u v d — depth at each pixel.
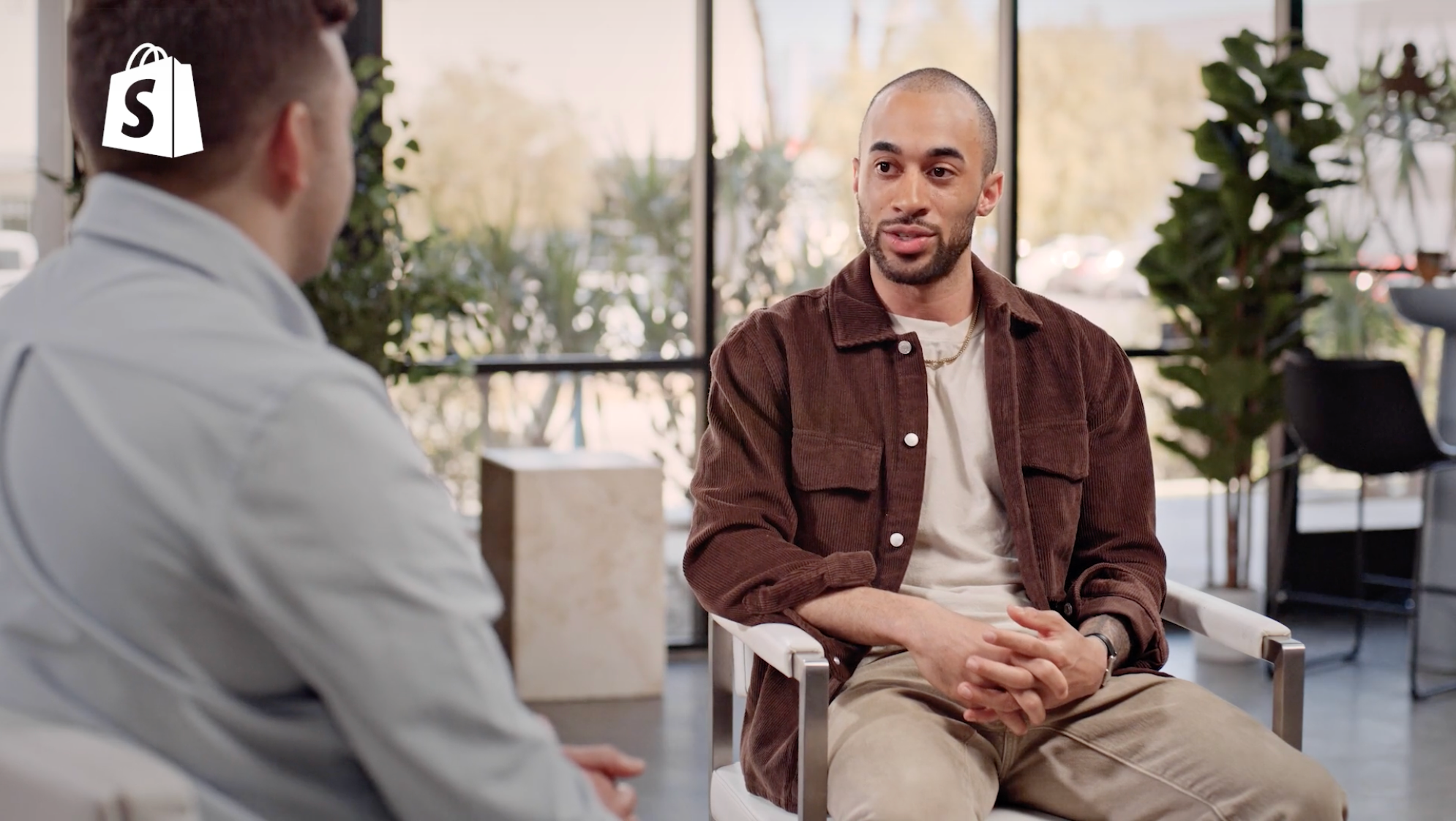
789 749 1.98
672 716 4.03
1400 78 5.11
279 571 0.94
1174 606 2.18
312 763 1.01
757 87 4.70
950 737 1.92
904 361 2.16
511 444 4.60
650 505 4.20
